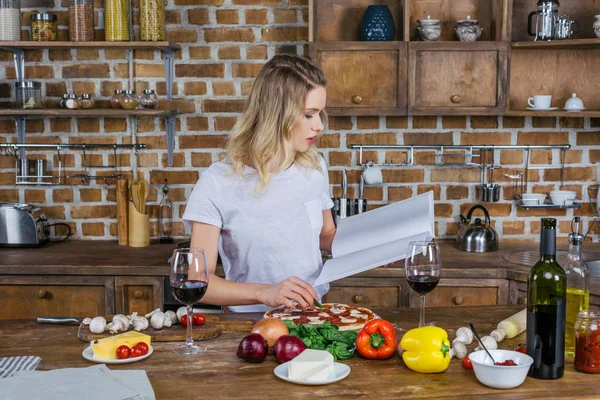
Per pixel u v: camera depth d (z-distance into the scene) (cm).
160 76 352
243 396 138
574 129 352
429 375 149
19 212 334
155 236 358
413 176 355
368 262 182
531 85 344
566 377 147
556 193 344
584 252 328
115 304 304
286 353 154
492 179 355
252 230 217
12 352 162
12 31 331
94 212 358
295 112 208
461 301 299
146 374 147
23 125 353
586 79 342
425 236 188
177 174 356
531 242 356
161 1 332
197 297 161
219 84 351
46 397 129
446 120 352
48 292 304
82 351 163
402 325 184
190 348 165
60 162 356
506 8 322
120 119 354
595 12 342
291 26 348
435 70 326
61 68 351
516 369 138
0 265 301
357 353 163
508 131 353
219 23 348
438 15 344
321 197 230
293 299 186
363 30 327
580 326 150
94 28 344
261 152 211
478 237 328
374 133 353
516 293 296
